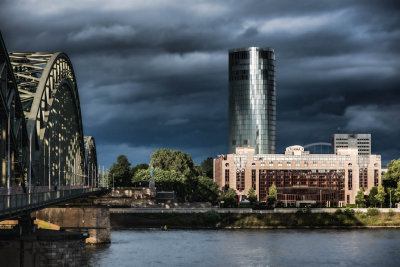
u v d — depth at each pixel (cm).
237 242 15950
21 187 9831
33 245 9512
